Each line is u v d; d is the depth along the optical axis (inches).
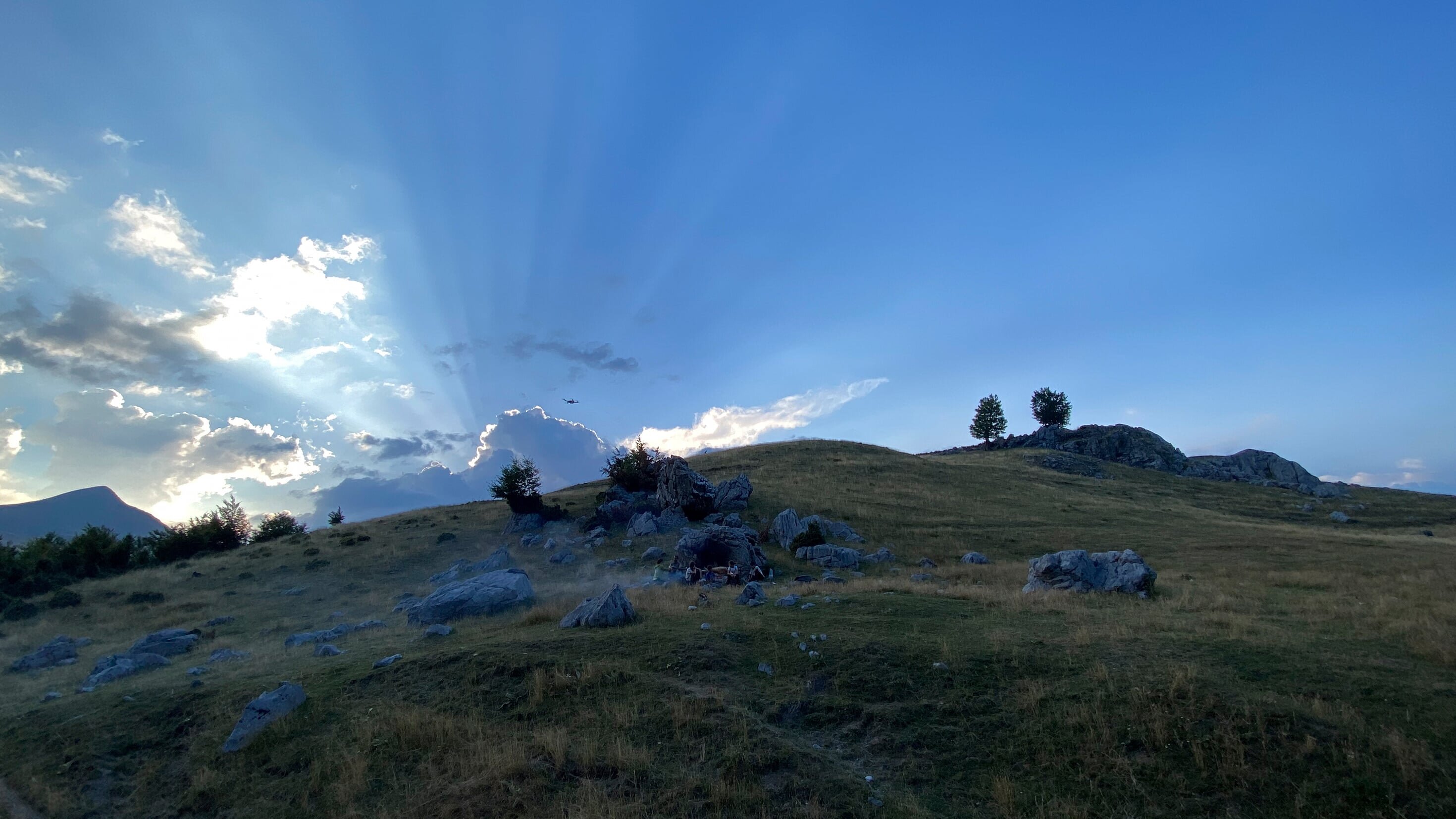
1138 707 473.7
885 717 503.2
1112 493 2906.0
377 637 901.2
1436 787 367.2
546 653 649.6
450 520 2209.6
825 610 797.2
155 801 511.8
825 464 2972.4
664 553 1581.0
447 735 526.6
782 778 440.1
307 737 559.2
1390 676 498.0
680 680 583.5
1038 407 4926.2
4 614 1370.6
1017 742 460.1
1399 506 2923.2
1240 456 4175.7
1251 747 418.6
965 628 695.7
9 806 523.8
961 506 2276.1
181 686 705.6
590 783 450.3
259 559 1879.9
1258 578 1115.3
